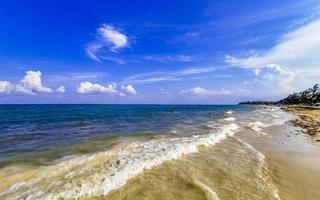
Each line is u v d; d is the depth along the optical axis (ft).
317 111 212.23
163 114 165.17
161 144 44.42
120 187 23.98
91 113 175.73
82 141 49.14
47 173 27.02
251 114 175.94
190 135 57.31
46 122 97.09
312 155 42.14
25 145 44.96
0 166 30.04
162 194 22.61
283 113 197.47
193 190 23.73
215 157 37.68
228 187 25.29
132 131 66.28
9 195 21.02
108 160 32.71
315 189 26.22
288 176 30.17
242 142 51.39
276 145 50.49
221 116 141.08
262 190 24.91
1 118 119.03
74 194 21.74
